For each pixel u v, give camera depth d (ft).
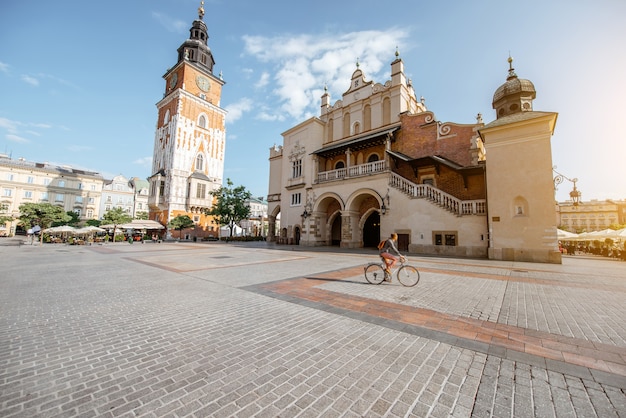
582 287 27.73
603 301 22.33
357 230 84.07
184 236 155.94
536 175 50.88
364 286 27.58
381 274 34.37
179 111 158.71
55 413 8.43
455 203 61.05
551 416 8.48
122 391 9.70
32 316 18.07
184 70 163.43
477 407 8.91
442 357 12.48
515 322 17.21
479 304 21.24
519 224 51.49
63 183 208.33
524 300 22.52
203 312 19.06
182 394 9.53
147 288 26.63
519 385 10.20
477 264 45.14
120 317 17.97
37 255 62.23
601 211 254.88
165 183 156.76
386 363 11.89
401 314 18.71
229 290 25.76
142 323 16.84
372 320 17.44
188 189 159.63
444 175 70.90
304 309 19.79
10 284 28.66
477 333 15.42
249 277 32.60
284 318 17.81
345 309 19.80
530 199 50.96
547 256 48.62
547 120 50.70
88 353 12.73
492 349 13.35
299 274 34.65
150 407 8.79
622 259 67.41
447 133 72.08
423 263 45.98
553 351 13.17
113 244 113.60
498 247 52.85
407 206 67.82
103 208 232.53
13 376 10.60
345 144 85.92
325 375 10.87
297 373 11.01
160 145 169.48
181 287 27.09
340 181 85.10
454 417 8.43
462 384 10.27
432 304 21.16
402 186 69.87
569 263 54.24
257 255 60.70
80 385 10.05
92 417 8.24
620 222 247.29
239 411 8.64
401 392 9.75
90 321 17.19
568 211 265.54
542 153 50.80
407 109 88.79
